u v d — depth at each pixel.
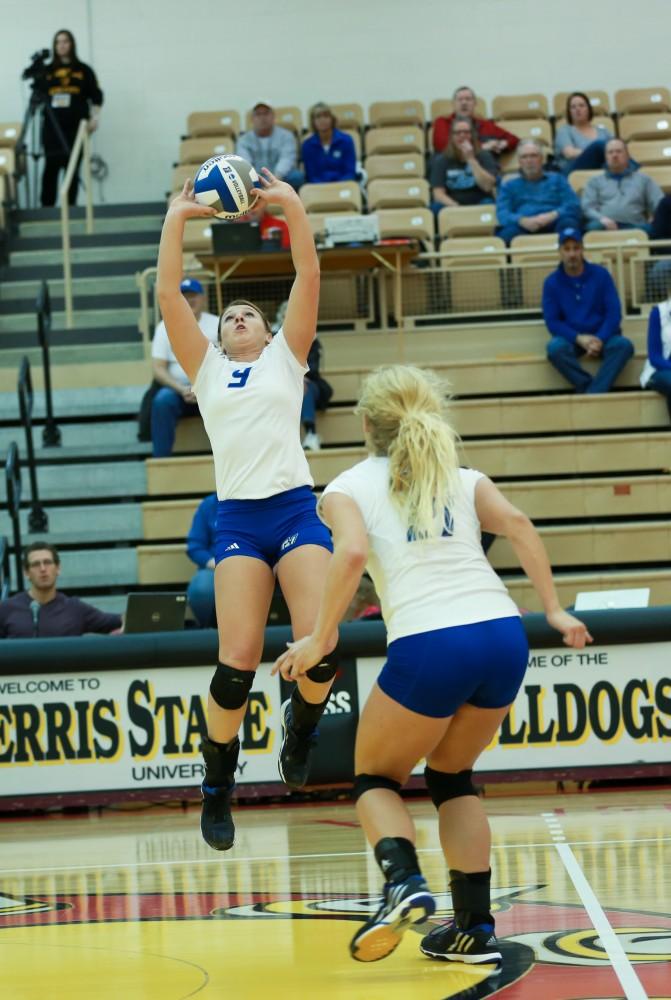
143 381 21.20
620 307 20.25
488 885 5.91
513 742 12.61
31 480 18.23
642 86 28.41
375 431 5.96
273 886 8.04
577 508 18.28
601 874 7.91
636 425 19.16
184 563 17.84
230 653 6.74
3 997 5.41
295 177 24.05
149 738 12.66
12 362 21.89
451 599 5.58
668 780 13.16
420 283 21.53
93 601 17.56
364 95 28.50
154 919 7.10
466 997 5.11
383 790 5.70
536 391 20.12
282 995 5.28
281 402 6.92
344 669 12.67
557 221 22.50
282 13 28.55
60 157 26.78
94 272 23.97
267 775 12.64
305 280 7.04
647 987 5.10
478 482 5.88
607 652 12.62
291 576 6.73
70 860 9.70
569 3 28.50
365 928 5.23
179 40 28.58
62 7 28.52
